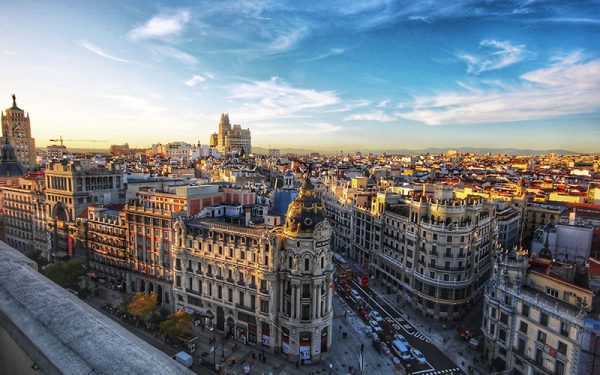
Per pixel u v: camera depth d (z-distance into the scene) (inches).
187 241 4015.8
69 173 5319.9
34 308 342.6
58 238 5585.6
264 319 3513.8
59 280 4328.3
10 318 336.2
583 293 2701.8
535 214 6668.3
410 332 4082.2
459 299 4323.3
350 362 3435.0
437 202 4446.4
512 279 3179.1
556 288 2906.0
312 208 3437.5
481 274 4731.8
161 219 4335.6
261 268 3467.0
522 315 3014.3
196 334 3811.5
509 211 6235.2
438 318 4379.9
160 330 3631.9
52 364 278.8
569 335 2635.3
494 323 3304.6
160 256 4367.6
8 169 7736.2
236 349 3553.2
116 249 4859.7
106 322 339.0
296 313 3373.5
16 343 334.0
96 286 4911.4
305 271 3353.8
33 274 416.5
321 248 3351.4
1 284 381.7
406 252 4835.1
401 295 4945.9
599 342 2463.1
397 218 5073.8
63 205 5457.7
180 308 4121.6
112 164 6136.8
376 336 3767.2
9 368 359.9
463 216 4397.1
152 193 4835.1
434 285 4362.7
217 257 3791.8
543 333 2837.1
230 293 3752.5
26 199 6127.0
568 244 4409.5
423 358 3486.7
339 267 5787.4
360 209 6072.8
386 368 3376.0
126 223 4685.0
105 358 275.4
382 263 5393.7
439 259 4357.8
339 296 4862.2
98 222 5044.3
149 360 278.1
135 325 3934.5
